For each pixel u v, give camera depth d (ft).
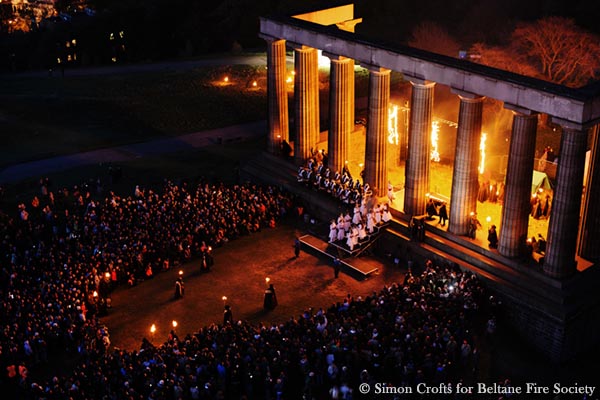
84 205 276.21
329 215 255.70
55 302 200.13
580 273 202.39
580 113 179.63
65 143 343.67
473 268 212.43
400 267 231.30
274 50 272.72
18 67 476.54
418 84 219.20
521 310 199.82
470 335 194.18
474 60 362.94
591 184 203.00
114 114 379.96
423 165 228.63
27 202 283.59
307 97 268.00
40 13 630.74
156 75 445.78
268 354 177.68
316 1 527.40
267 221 256.52
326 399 173.06
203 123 370.94
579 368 192.85
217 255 240.53
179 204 257.55
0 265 226.79
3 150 334.65
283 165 282.77
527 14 459.32
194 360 176.55
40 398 164.35
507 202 204.95
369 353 177.68
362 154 304.50
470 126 209.77
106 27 504.43
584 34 357.00
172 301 217.97
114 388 169.99
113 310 214.07
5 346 185.78
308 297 218.38
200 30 524.93
